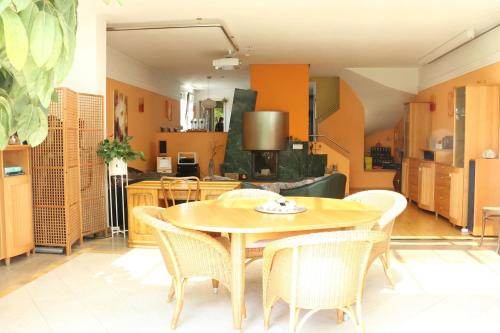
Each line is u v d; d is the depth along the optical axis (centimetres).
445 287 404
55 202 516
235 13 614
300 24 668
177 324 321
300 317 334
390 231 390
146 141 1038
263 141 923
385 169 1248
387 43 794
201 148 1085
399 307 355
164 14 619
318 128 1212
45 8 77
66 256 511
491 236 625
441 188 750
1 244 463
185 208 360
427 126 986
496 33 673
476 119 662
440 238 612
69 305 358
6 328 315
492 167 627
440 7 584
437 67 935
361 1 561
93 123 593
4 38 71
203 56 923
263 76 1003
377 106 1171
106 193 619
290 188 580
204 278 427
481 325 322
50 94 81
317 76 1199
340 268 251
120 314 340
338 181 596
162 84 1156
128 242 557
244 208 359
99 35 619
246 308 352
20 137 86
